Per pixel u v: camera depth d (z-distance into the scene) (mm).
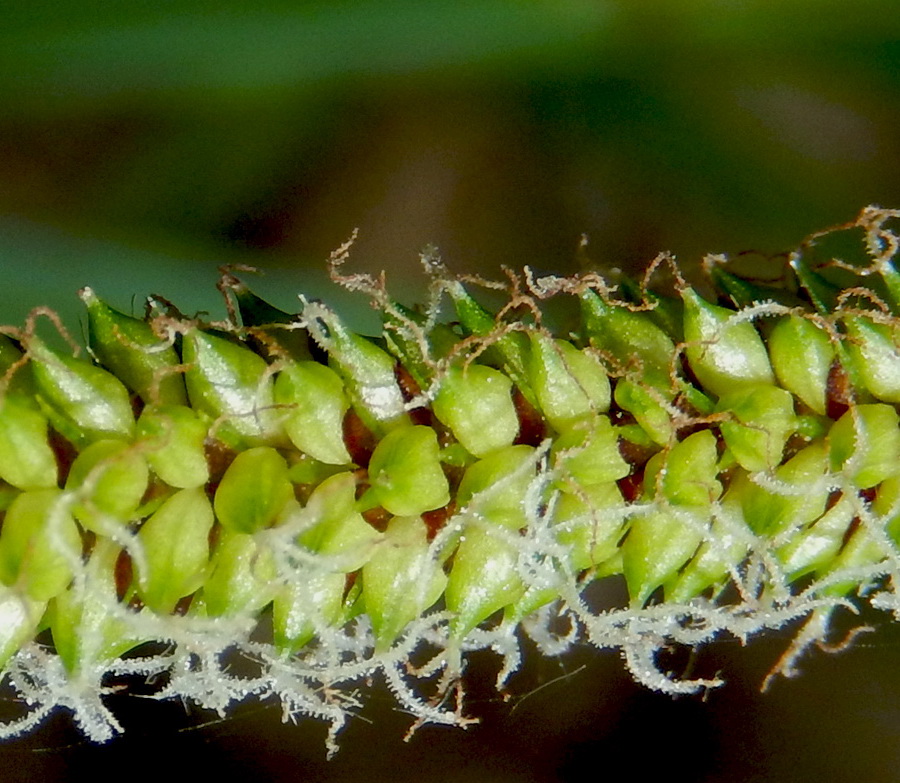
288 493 82
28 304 91
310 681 86
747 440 82
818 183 97
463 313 82
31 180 96
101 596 81
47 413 81
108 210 96
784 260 86
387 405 82
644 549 83
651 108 97
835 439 82
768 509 82
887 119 97
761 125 97
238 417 82
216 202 97
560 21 95
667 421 82
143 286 93
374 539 82
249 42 94
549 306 88
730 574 84
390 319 83
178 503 81
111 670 84
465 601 82
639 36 96
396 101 97
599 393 82
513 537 82
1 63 94
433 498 82
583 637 97
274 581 82
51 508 80
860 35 96
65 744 97
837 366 82
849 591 84
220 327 82
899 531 83
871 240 84
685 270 90
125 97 95
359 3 94
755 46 96
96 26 93
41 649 83
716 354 83
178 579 81
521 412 82
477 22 95
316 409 82
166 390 82
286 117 97
